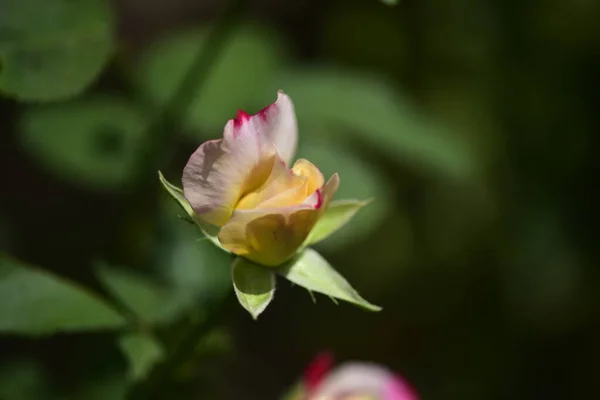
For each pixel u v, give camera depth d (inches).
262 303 17.6
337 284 17.7
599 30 34.0
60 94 18.9
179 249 22.4
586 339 35.2
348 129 24.1
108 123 23.0
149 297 20.1
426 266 36.9
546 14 34.5
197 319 19.0
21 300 18.3
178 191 17.6
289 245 17.6
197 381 20.4
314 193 17.5
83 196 33.5
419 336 38.1
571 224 33.8
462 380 36.8
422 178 35.7
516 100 35.1
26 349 23.7
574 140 34.1
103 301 18.5
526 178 34.9
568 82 34.3
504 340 36.3
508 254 35.2
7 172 33.1
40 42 19.0
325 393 20.5
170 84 23.6
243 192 17.6
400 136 24.0
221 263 22.3
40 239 27.8
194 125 23.2
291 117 17.6
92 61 19.1
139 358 19.2
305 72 24.4
